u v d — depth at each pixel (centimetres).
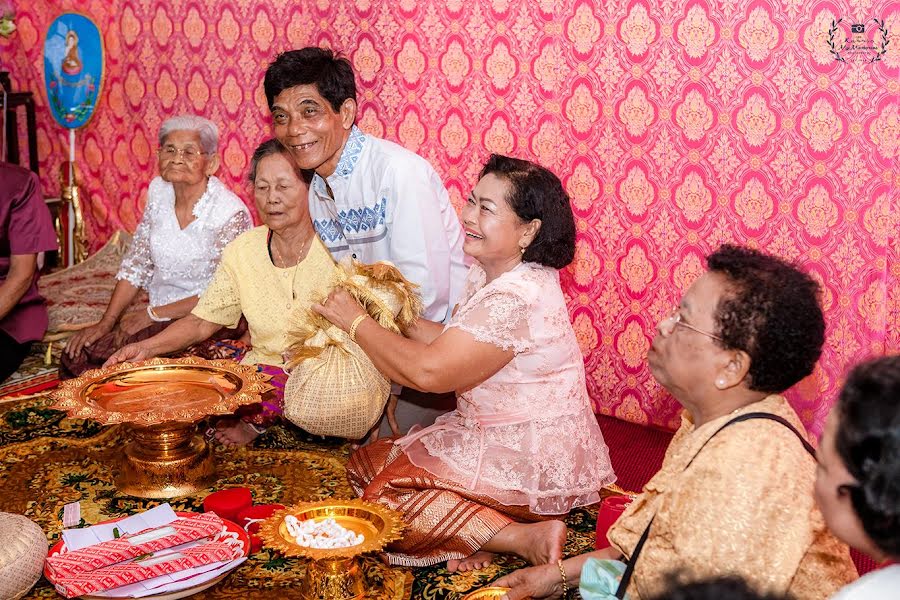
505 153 466
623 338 450
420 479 287
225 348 412
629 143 430
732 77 399
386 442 324
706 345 193
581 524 320
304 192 371
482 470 288
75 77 601
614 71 427
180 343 391
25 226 434
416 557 289
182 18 560
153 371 351
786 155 395
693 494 185
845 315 394
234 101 555
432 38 474
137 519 295
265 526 258
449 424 305
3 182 430
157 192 446
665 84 415
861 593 135
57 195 647
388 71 491
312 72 339
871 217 382
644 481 382
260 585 277
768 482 179
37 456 365
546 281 289
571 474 291
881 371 140
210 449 345
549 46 442
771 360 188
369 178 354
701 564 179
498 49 456
